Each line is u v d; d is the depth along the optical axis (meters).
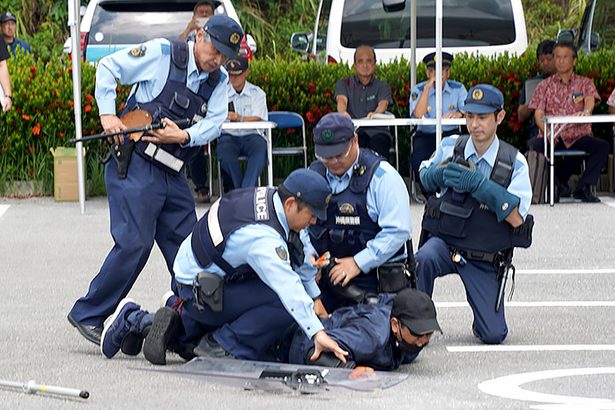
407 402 7.00
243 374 7.41
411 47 17.88
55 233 14.01
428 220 8.75
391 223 8.00
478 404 6.98
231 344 7.65
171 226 8.69
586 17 21.56
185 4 19.62
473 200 8.62
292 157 17.72
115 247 8.52
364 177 8.03
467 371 7.87
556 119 15.84
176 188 8.64
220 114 8.63
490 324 8.67
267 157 16.23
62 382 7.53
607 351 8.48
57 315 9.76
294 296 7.26
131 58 8.48
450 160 8.65
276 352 7.82
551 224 14.59
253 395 7.16
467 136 8.71
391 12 19.47
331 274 8.04
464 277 8.73
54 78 17.19
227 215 7.44
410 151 17.61
